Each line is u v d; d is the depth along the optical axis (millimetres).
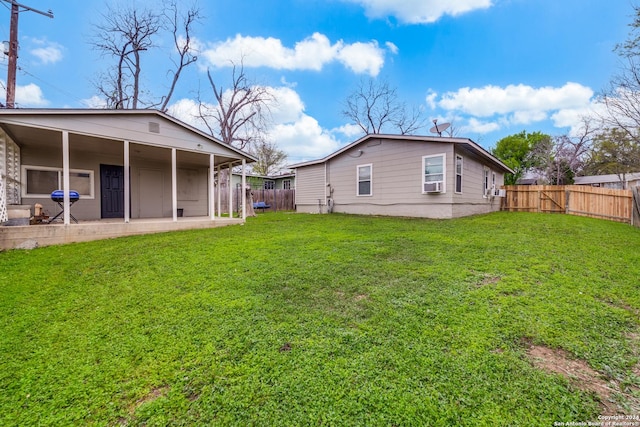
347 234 6547
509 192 13688
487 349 2090
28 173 7781
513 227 7371
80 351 2182
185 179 11156
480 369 1874
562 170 22203
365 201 12016
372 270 3846
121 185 9531
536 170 24297
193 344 2234
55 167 8188
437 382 1767
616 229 7262
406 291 3129
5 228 5441
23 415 1608
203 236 6555
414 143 10344
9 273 3994
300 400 1656
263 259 4461
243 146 20375
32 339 2352
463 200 10500
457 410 1562
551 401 1621
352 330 2373
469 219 9258
